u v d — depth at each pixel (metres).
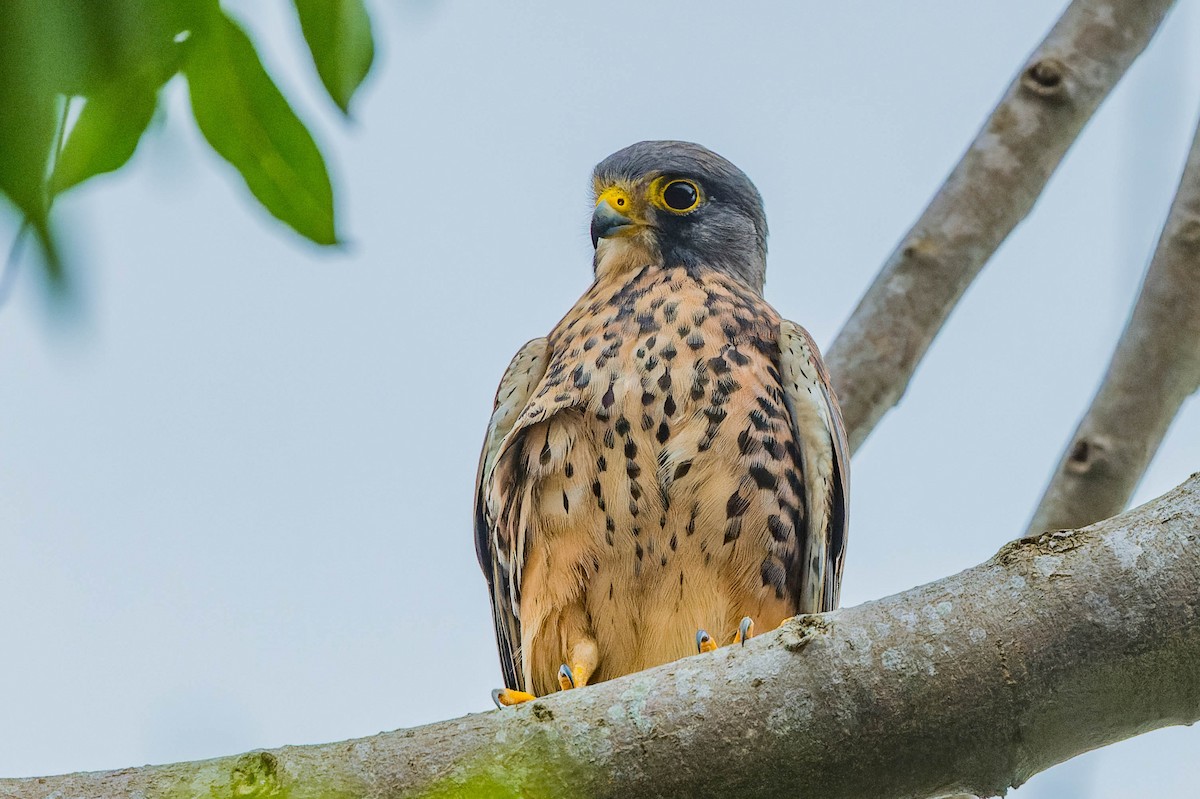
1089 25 12.27
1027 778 6.79
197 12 6.79
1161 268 11.36
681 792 6.55
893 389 11.76
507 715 6.65
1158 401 11.20
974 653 6.60
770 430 11.09
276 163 7.35
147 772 6.39
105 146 6.95
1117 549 6.73
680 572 10.91
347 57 6.42
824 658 6.65
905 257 11.95
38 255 4.50
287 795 6.32
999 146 12.09
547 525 11.05
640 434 10.94
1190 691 6.66
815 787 6.61
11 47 4.58
